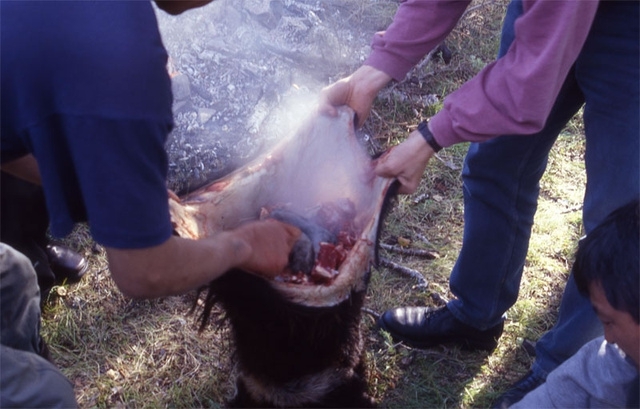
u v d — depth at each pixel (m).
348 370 2.27
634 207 1.66
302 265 1.97
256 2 4.12
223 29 4.00
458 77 4.41
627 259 1.60
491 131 2.05
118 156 1.39
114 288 3.14
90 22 1.41
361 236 2.02
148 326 3.00
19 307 1.97
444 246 3.46
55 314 3.04
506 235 2.63
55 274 3.10
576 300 2.52
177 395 2.77
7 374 1.72
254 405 2.28
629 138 2.16
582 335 2.52
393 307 3.13
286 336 2.02
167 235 1.50
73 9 1.42
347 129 2.21
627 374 1.85
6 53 1.42
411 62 2.35
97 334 2.97
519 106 1.97
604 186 2.27
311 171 2.21
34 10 1.43
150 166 1.44
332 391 2.23
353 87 2.32
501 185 2.54
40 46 1.40
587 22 1.92
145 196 1.43
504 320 3.00
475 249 2.69
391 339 2.95
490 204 2.59
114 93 1.37
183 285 1.60
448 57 4.48
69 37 1.39
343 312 2.04
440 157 3.92
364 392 2.46
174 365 2.87
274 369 2.13
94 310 3.06
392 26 2.35
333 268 1.98
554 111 2.41
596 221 2.32
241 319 2.04
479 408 2.80
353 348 2.23
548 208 3.68
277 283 1.92
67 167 1.46
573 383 1.98
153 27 1.46
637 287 1.59
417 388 2.85
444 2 2.27
